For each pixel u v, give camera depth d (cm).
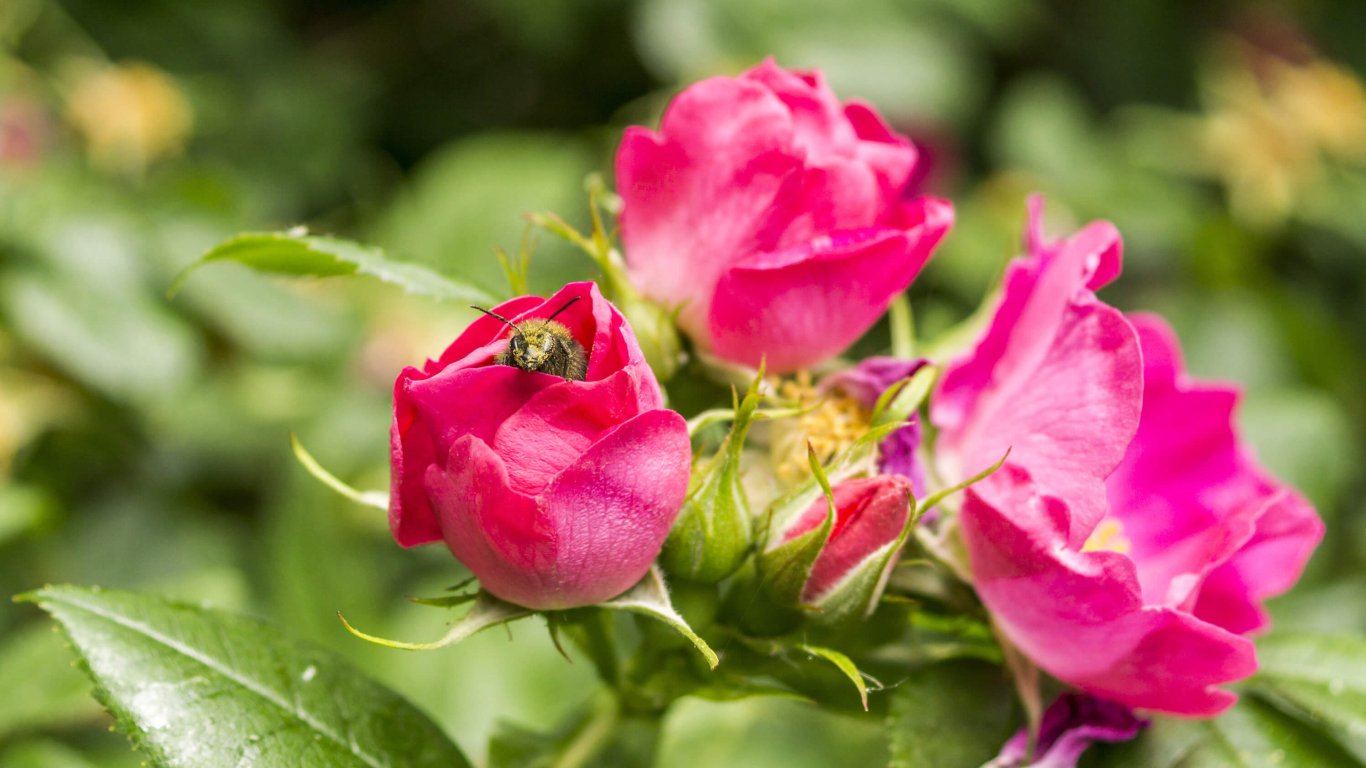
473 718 49
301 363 60
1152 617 38
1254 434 49
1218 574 40
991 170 86
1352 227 76
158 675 39
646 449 37
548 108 91
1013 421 40
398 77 94
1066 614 39
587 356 37
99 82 66
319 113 85
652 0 72
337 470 60
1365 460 66
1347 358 69
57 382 57
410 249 67
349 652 50
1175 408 42
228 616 40
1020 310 40
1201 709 39
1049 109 80
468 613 38
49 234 55
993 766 40
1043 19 88
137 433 59
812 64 73
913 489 40
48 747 47
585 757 41
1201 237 75
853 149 40
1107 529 41
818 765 52
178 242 58
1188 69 87
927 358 41
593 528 37
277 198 82
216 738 39
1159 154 79
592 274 52
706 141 40
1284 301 70
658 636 40
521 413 37
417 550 59
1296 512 40
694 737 49
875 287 40
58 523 55
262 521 60
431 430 37
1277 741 40
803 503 39
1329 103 77
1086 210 77
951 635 42
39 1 66
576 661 50
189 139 80
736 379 41
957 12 77
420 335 63
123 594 40
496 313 38
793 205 40
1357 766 40
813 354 40
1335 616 55
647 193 40
